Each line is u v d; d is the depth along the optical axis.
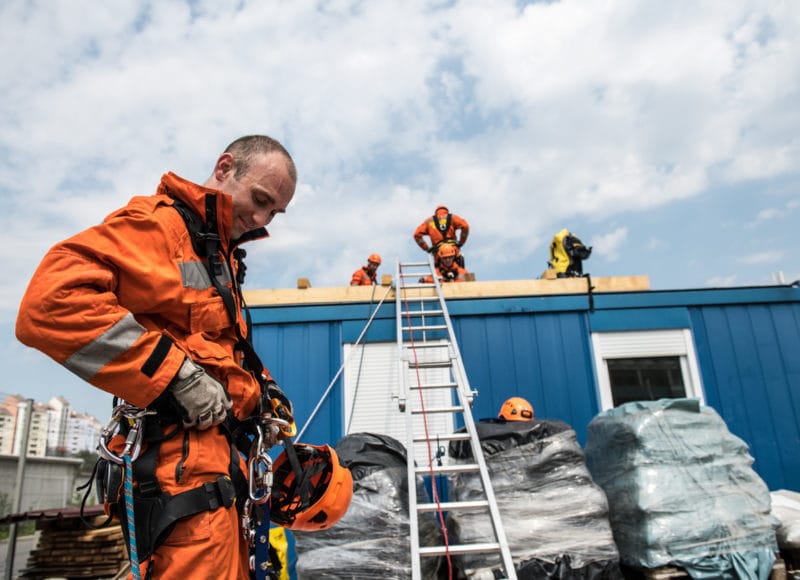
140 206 1.52
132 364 1.30
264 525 1.65
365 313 6.42
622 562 4.62
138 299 1.43
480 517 4.29
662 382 6.23
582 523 4.23
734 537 4.20
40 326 1.25
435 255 9.43
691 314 6.41
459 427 6.02
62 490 10.50
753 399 6.09
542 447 4.48
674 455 4.48
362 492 4.20
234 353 1.69
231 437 1.57
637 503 4.35
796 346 6.28
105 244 1.40
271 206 1.75
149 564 1.32
